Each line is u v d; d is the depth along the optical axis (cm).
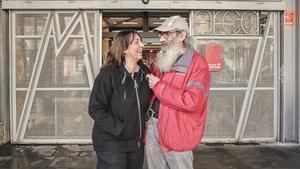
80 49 800
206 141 814
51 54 799
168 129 330
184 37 338
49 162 656
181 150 330
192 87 322
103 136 335
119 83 333
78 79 802
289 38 812
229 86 814
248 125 819
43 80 801
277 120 821
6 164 643
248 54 816
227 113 816
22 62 800
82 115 803
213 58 808
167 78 335
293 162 659
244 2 798
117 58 339
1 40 784
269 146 784
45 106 802
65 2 783
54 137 805
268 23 816
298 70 800
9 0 780
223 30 810
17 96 802
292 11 809
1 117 791
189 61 331
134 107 333
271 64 820
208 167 627
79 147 774
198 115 332
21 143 801
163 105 335
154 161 348
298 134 805
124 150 335
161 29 334
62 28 797
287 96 815
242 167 627
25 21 797
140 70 347
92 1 784
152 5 787
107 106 336
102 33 819
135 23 830
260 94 819
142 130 344
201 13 806
